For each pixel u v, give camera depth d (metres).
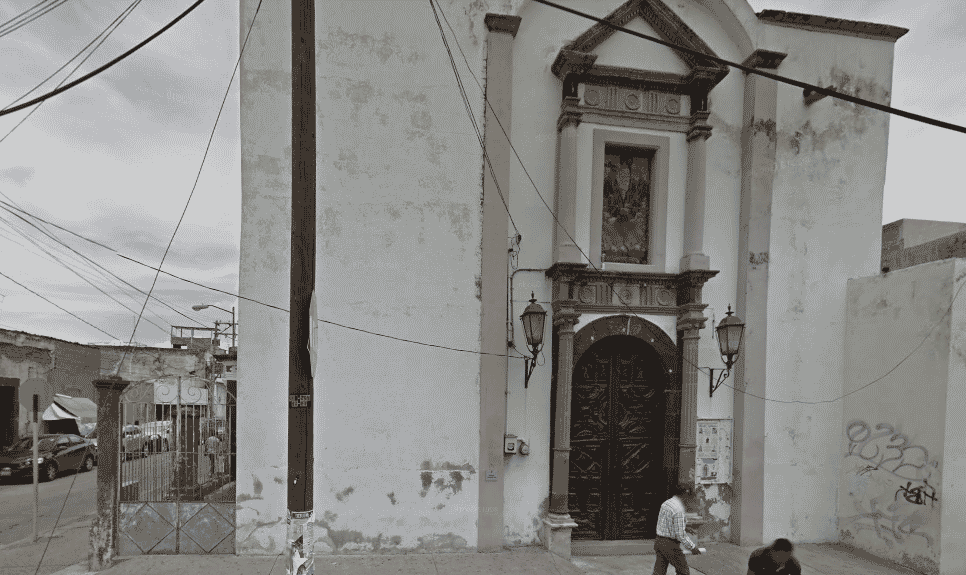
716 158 7.88
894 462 7.07
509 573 6.25
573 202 7.20
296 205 3.75
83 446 14.70
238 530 6.49
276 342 6.69
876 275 7.53
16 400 16.09
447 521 6.92
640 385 7.76
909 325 6.99
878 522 7.21
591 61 7.05
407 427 6.91
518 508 7.15
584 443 7.55
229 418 7.20
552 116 7.45
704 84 7.45
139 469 6.73
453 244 7.14
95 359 18.89
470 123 7.23
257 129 6.73
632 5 7.47
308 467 3.70
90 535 6.12
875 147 8.21
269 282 6.71
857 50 8.16
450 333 7.07
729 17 7.86
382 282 6.98
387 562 6.49
